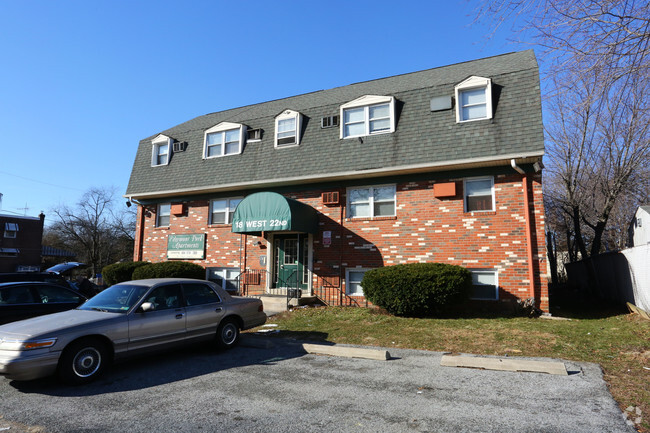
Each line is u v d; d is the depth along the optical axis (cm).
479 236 1253
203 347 845
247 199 1405
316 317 1184
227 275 1672
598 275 1725
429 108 1375
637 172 1630
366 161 1392
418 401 507
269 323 1123
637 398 497
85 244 4662
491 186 1273
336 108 1544
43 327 597
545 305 1158
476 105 1305
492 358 688
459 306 1230
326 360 730
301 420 455
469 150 1245
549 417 448
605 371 617
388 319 1106
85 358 604
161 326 700
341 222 1454
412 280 1122
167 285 756
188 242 1759
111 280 1719
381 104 1445
